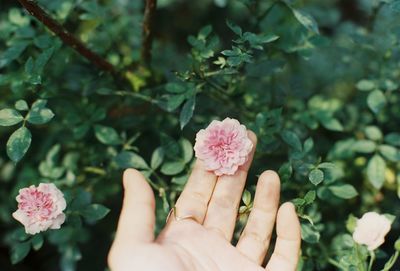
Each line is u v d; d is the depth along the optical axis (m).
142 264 0.36
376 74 0.54
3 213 0.60
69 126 0.52
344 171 0.54
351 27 0.66
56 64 0.53
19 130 0.42
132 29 0.60
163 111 0.55
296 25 0.55
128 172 0.39
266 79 0.57
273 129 0.48
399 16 0.60
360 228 0.41
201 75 0.46
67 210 0.46
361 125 0.57
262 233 0.42
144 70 0.54
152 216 0.38
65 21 0.52
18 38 0.51
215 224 0.43
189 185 0.44
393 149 0.50
